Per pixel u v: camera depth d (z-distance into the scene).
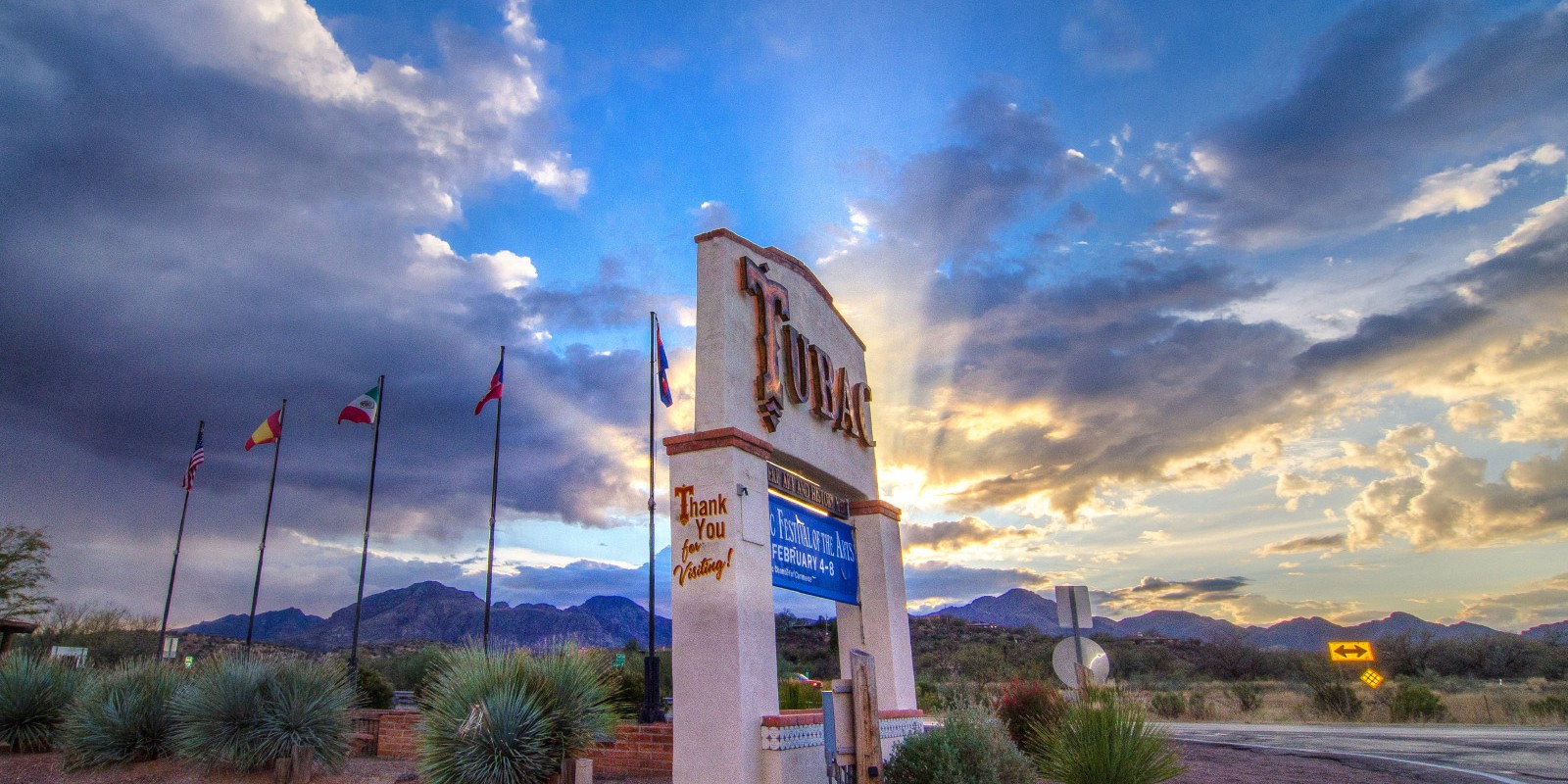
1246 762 13.59
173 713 12.88
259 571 28.22
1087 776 8.85
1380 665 49.34
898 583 14.27
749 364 10.94
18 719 14.05
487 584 24.33
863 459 14.38
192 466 29.72
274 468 29.45
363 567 26.38
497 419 26.03
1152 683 47.19
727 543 9.63
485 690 10.35
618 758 13.45
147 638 42.06
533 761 9.77
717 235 11.03
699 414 10.33
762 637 9.73
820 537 12.73
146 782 11.95
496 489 25.30
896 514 14.71
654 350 21.11
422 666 26.25
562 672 10.78
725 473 9.89
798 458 11.74
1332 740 18.11
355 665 24.84
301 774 11.77
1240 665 55.44
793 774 9.30
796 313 12.76
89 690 13.72
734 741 8.94
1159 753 9.28
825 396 12.97
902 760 8.68
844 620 13.85
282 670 12.95
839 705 8.34
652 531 18.42
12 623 20.41
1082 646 12.34
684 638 9.53
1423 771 12.31
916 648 69.00
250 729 12.21
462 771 9.73
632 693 21.42
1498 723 23.83
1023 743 12.47
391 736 16.28
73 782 12.19
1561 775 11.71
